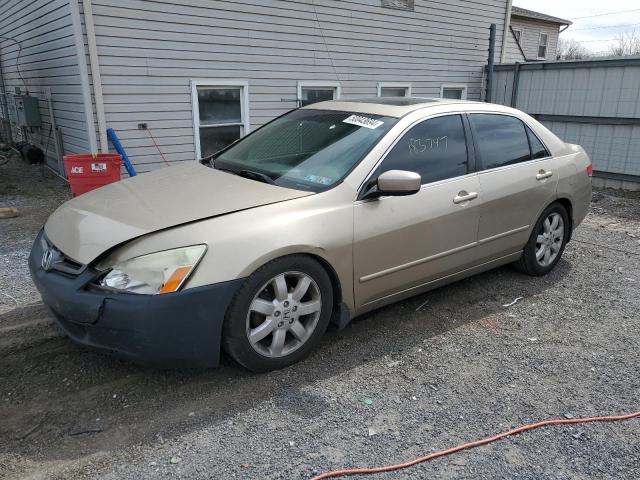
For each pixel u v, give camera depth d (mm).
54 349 3398
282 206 3133
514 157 4473
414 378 3227
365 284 3484
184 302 2709
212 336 2842
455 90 12500
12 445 2539
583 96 10406
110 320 2682
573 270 5285
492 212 4191
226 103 8812
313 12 9367
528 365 3438
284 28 9070
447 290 4629
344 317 3459
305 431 2697
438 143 3914
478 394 3088
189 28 8031
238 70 8711
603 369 3422
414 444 2639
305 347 3270
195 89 8320
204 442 2594
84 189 6254
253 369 3094
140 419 2754
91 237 2928
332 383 3129
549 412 2941
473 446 2643
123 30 7465
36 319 3783
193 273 2748
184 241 2797
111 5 7289
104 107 7570
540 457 2588
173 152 8359
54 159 9922
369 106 4082
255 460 2482
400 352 3529
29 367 3193
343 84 10234
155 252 2758
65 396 2932
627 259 5703
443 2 11422
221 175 3664
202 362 2893
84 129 7852
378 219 3430
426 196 3705
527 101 11562
